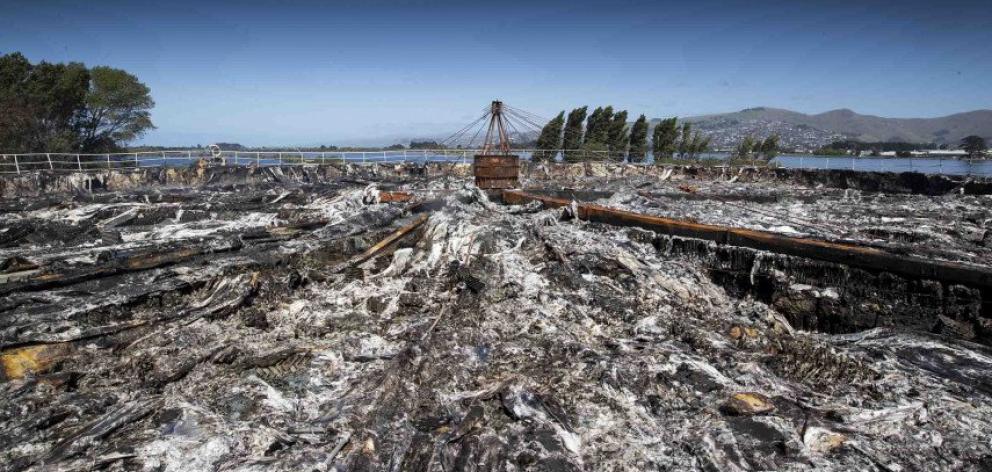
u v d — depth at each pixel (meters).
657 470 8.39
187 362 12.08
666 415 10.03
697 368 11.52
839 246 16.53
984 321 13.65
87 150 57.00
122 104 58.25
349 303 16.08
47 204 28.94
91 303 13.79
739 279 18.45
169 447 8.52
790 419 9.70
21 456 8.61
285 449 8.80
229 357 12.43
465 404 10.20
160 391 11.04
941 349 12.66
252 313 15.25
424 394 10.70
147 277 16.09
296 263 18.67
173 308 14.88
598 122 67.88
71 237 21.48
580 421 9.79
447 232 21.11
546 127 62.00
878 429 9.48
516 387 10.51
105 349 12.59
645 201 28.88
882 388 10.99
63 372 11.30
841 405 10.38
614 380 11.02
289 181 44.53
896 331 14.25
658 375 11.21
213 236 20.73
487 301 16.05
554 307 15.55
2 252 18.83
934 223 23.70
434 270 18.83
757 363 12.25
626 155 60.81
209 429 9.03
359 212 24.52
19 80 50.72
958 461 8.64
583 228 23.97
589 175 50.19
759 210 26.92
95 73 57.00
